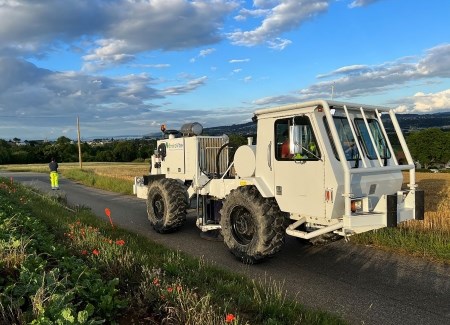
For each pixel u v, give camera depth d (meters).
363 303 5.30
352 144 6.46
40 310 3.38
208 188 8.64
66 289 4.04
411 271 6.57
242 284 5.56
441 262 7.00
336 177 5.92
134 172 33.28
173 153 10.09
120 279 5.00
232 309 4.46
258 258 6.81
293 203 6.56
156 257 6.50
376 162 6.62
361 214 5.88
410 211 6.38
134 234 8.95
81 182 26.92
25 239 5.56
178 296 4.24
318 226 6.57
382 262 7.08
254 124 7.59
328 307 5.15
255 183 7.03
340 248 8.02
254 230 6.87
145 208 14.05
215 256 7.57
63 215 10.15
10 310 3.53
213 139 9.47
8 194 13.98
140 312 4.15
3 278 4.36
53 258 5.47
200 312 3.95
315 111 6.18
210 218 8.84
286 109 6.55
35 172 44.09
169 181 9.45
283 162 6.71
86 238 6.66
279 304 4.68
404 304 5.26
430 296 5.53
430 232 8.29
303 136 6.37
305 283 6.07
